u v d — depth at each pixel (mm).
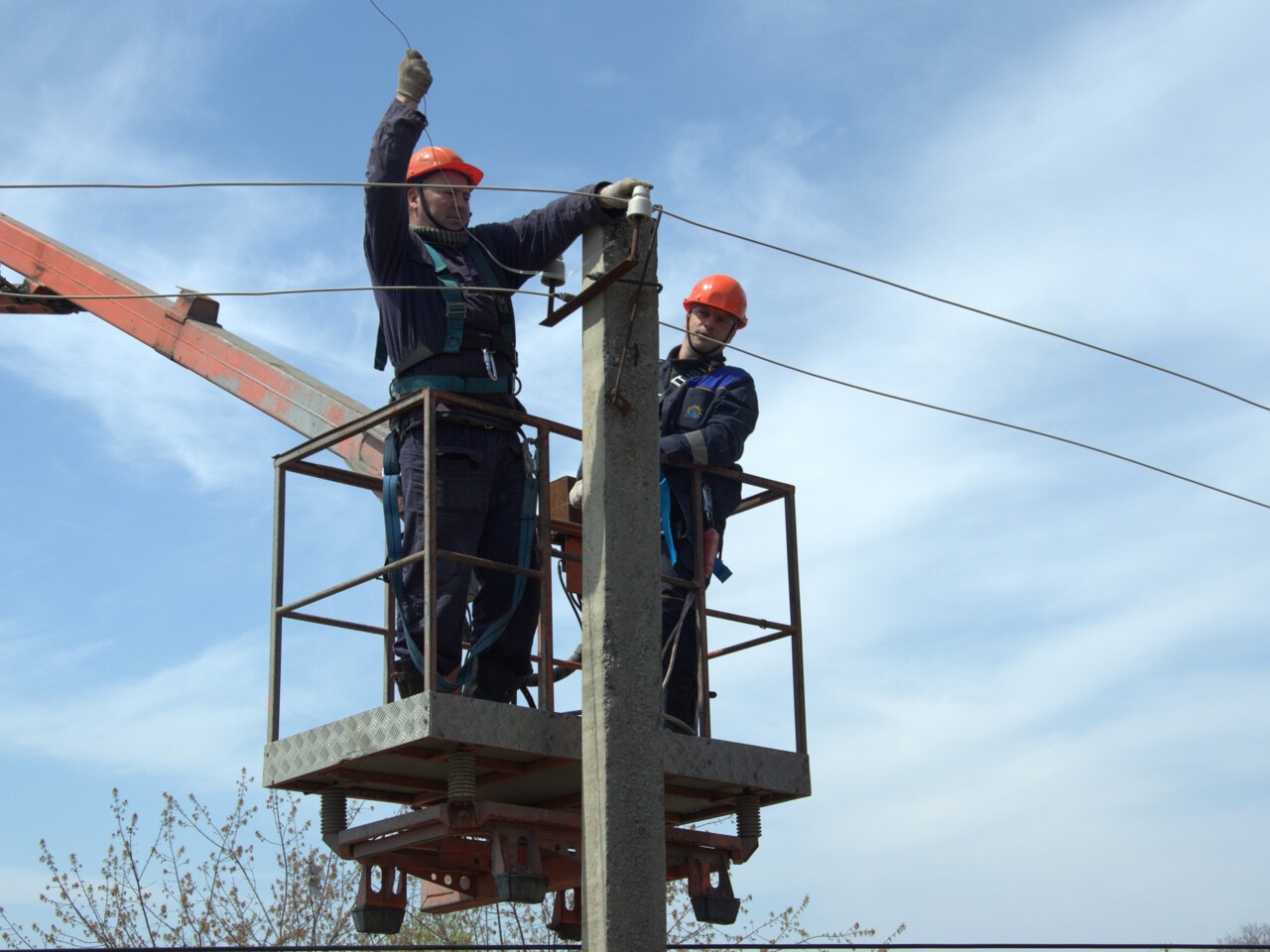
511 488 6262
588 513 5816
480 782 6328
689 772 6121
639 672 5617
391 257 6098
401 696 6074
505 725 5664
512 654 6383
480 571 6348
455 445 5961
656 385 5996
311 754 5965
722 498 6953
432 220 6336
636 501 5805
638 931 5297
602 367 5895
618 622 5629
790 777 6508
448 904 7121
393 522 5984
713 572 6852
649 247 6070
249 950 6352
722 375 7184
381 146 5938
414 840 5918
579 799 6609
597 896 5328
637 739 5535
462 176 6539
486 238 6336
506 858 5750
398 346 6141
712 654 7145
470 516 6012
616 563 5688
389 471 6070
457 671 6160
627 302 6023
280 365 10109
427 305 6113
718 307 7457
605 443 5809
